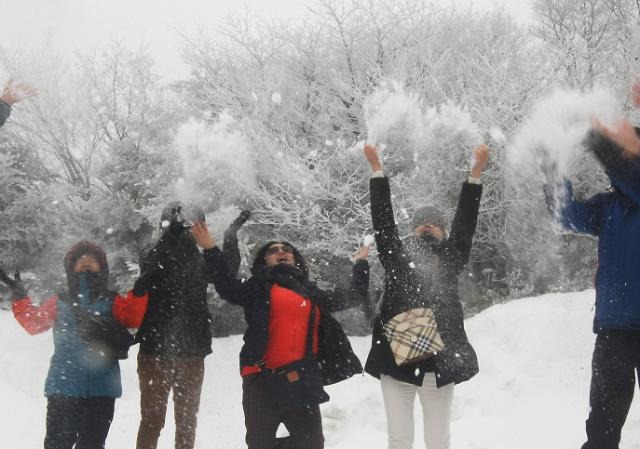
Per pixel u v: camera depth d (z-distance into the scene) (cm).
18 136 1067
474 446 459
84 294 414
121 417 602
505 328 665
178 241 408
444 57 1028
